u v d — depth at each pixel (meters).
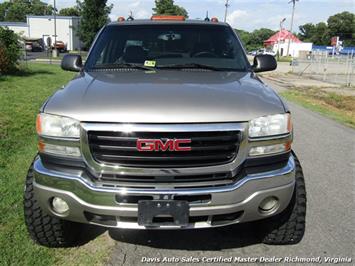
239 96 3.01
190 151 2.71
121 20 4.90
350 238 3.71
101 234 3.68
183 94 2.97
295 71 33.44
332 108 13.27
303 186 3.29
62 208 2.98
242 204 2.84
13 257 3.22
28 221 3.20
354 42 109.88
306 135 7.88
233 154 2.79
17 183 4.63
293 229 3.33
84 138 2.75
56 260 3.24
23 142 6.37
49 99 3.09
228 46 4.39
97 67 4.07
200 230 3.77
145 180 2.75
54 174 2.87
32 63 27.66
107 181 2.77
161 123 2.68
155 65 4.04
